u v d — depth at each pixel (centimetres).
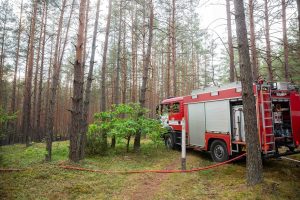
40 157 982
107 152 1088
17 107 3297
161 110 1428
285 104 848
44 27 2189
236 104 882
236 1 654
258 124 766
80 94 858
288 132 827
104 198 554
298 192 579
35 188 591
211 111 990
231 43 1455
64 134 3747
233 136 881
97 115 1131
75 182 645
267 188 577
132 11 2156
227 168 827
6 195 543
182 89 3516
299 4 651
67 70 3741
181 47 2444
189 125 1135
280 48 1555
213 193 586
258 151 622
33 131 2594
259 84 783
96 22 1056
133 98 2439
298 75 1536
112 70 3056
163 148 1283
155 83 3531
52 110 946
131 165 882
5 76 3042
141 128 1098
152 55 2916
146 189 623
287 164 868
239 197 544
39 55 2436
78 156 848
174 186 644
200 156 1085
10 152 1211
